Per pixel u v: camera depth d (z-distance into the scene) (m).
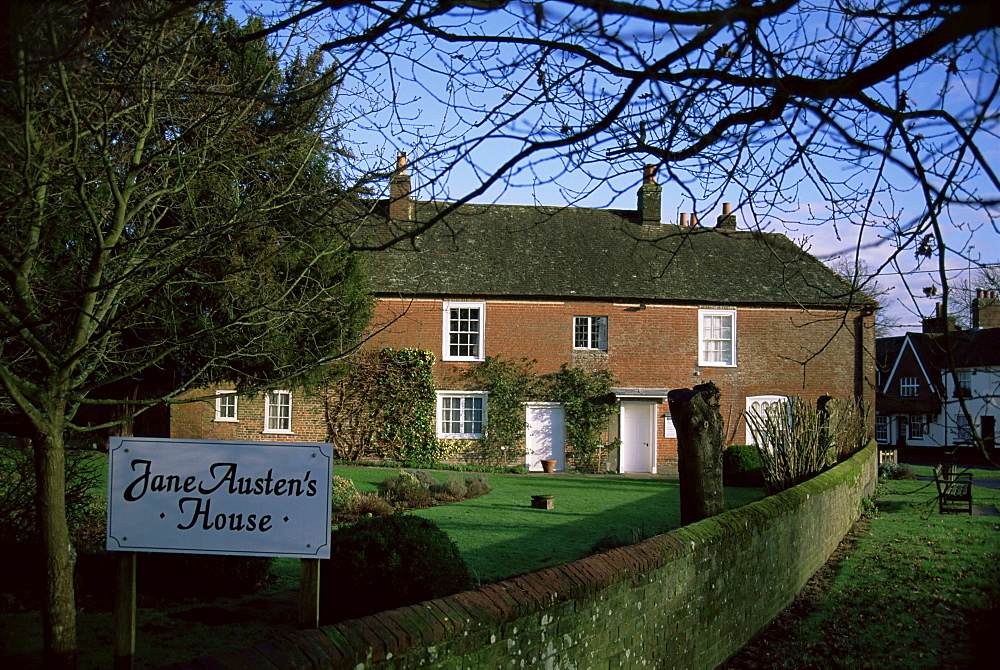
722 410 28.77
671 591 6.27
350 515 15.04
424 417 27.02
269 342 8.45
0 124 5.57
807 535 10.70
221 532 4.71
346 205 7.11
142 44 6.45
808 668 7.22
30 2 4.50
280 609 8.24
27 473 8.34
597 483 23.25
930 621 8.73
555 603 4.78
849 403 21.88
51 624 4.96
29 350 6.83
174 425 26.45
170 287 7.63
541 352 27.89
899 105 4.00
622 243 30.12
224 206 7.45
